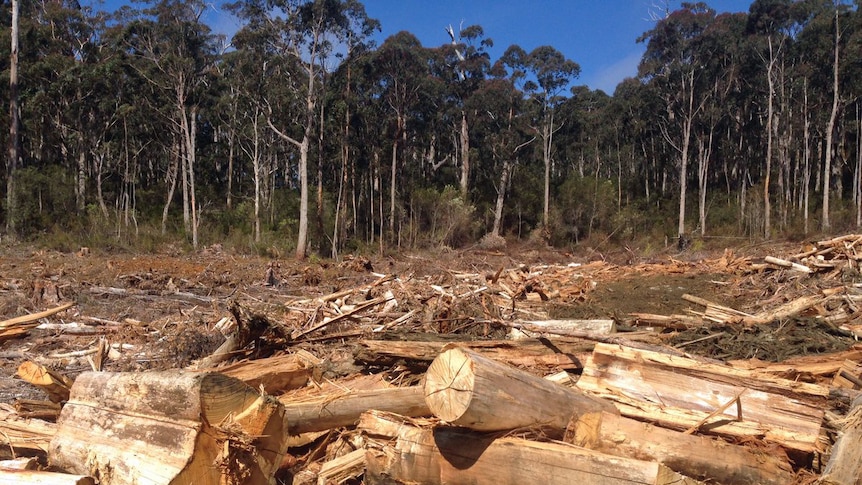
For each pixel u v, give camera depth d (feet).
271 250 102.12
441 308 29.68
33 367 15.42
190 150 110.42
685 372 13.78
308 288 55.42
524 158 183.42
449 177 171.32
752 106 164.35
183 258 86.07
